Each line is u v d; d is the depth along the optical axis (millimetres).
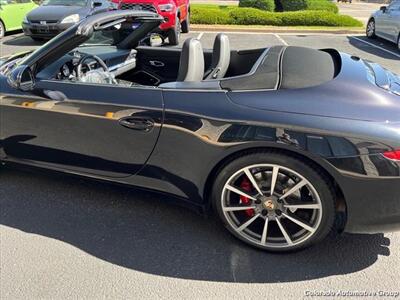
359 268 2461
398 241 2689
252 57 3473
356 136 2160
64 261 2525
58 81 2871
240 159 2377
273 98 2369
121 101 2627
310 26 13969
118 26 3363
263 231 2535
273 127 2260
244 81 2520
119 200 3158
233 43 10883
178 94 2529
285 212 2447
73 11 9805
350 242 2678
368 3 40375
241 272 2439
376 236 2734
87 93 2736
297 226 2502
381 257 2549
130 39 3883
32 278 2387
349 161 2168
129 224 2883
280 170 2344
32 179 3434
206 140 2408
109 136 2725
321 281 2369
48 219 2930
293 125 2232
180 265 2500
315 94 2355
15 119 3008
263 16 14008
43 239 2721
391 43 11258
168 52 3895
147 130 2578
